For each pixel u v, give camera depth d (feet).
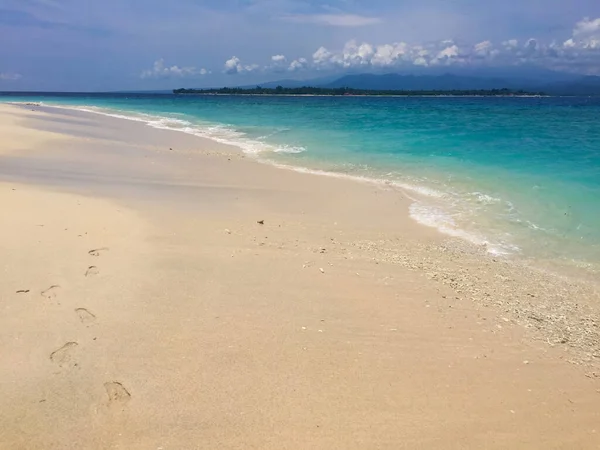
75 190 34.40
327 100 305.32
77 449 11.10
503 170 46.19
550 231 29.12
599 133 73.61
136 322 16.52
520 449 12.17
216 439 11.69
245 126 98.37
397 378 14.67
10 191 31.48
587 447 12.40
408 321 18.24
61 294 17.89
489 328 18.19
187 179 42.09
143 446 11.33
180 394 13.16
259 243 25.55
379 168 49.24
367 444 11.91
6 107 142.10
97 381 13.44
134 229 25.77
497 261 24.97
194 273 20.83
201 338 15.89
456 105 204.03
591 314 19.61
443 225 30.68
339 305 19.07
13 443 11.14
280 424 12.34
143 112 153.38
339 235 28.30
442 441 12.20
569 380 15.30
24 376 13.43
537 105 198.59
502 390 14.53
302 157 56.44
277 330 16.79
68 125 90.07
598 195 35.58
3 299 17.17
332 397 13.53
